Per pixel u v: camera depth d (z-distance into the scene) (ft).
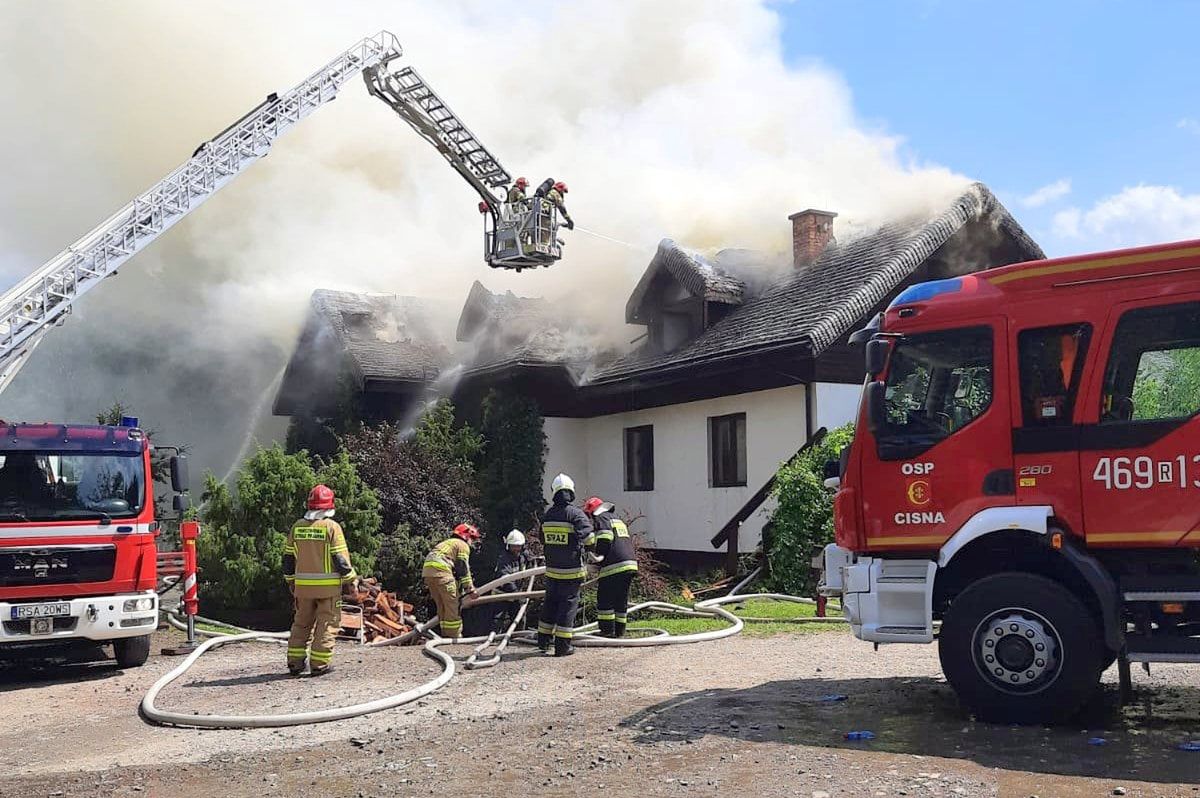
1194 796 15.74
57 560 31.73
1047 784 16.58
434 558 38.37
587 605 45.83
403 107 58.70
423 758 19.86
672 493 61.87
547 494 67.15
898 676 27.55
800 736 20.58
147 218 46.80
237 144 50.67
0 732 24.34
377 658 34.24
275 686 28.81
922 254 54.95
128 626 32.58
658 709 23.79
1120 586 20.65
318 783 18.39
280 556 46.37
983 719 21.52
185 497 36.50
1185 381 20.38
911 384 23.08
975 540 22.29
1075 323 21.42
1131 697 23.70
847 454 23.71
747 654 32.22
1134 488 20.39
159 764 20.29
